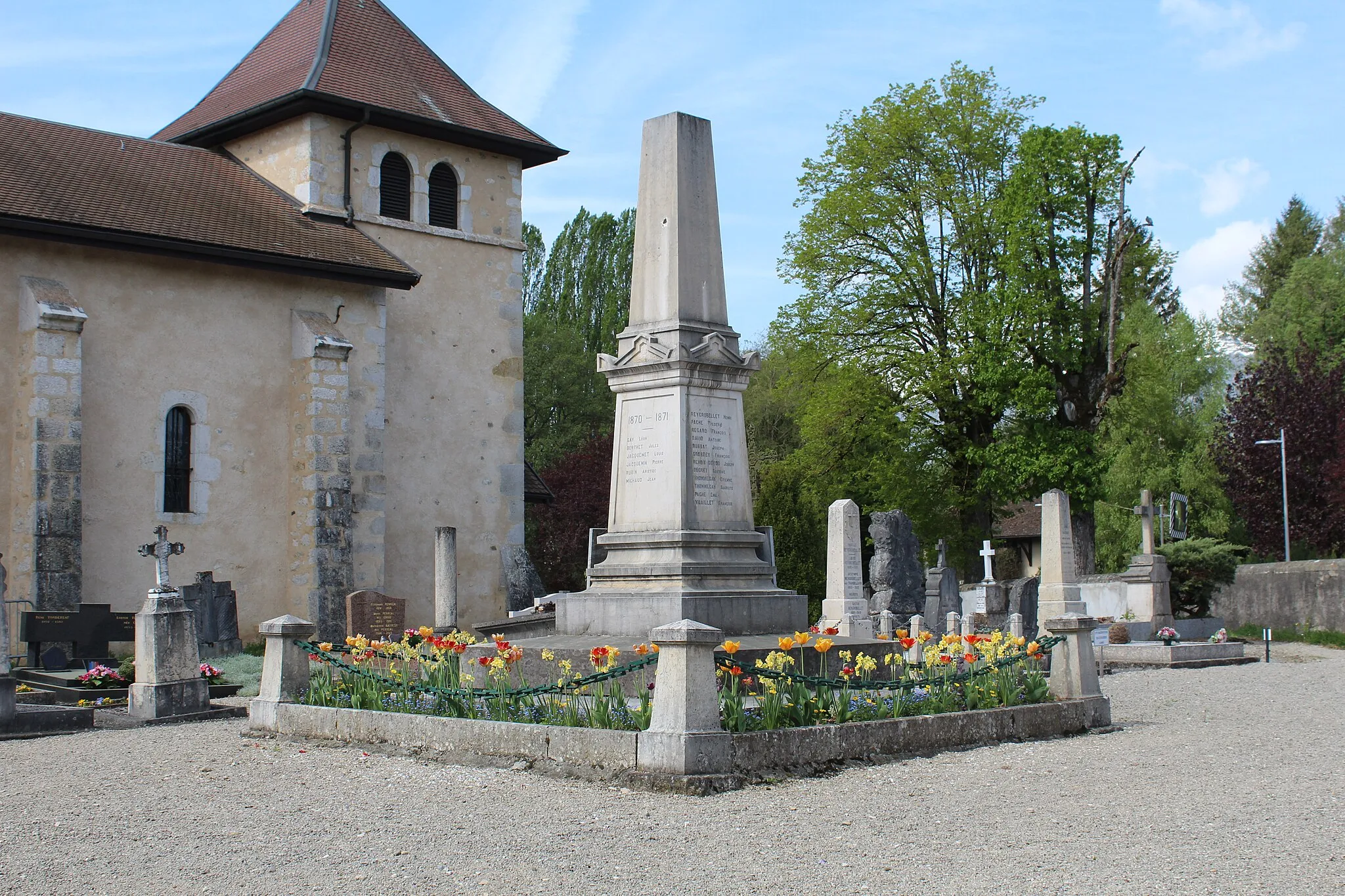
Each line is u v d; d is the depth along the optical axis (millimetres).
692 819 8781
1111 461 39594
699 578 15742
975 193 40781
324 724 13023
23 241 23750
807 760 10609
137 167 27297
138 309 25062
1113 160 38812
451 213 31156
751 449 57125
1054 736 13133
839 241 41219
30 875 7711
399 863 7793
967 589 35625
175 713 15734
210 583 23281
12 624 22719
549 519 52094
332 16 31297
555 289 68562
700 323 16328
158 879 7570
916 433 41188
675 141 16453
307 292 27391
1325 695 18266
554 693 11875
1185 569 33938
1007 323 38000
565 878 7375
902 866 7496
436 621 26625
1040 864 7527
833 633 16219
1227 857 7699
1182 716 15469
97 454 24375
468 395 30891
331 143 29000
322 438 26500
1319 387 46812
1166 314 66875
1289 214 70375
